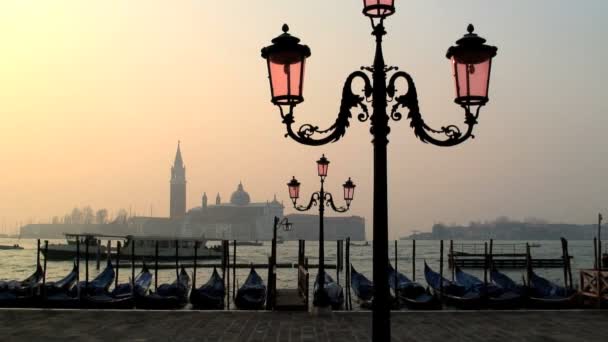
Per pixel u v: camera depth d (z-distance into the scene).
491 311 15.71
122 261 82.69
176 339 11.78
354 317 14.76
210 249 92.88
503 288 28.17
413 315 15.05
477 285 29.17
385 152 5.65
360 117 5.87
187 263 83.31
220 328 13.09
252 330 12.84
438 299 27.33
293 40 5.67
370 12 5.71
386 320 5.45
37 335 12.20
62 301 26.17
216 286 31.19
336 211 20.25
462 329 13.05
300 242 32.00
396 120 5.88
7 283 28.38
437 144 5.86
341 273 65.88
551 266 74.44
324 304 15.15
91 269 71.62
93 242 83.12
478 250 143.25
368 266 85.69
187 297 31.89
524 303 26.22
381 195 5.59
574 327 13.34
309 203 19.73
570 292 26.50
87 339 11.79
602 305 18.89
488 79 5.80
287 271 70.88
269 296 21.34
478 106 5.88
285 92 5.64
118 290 29.34
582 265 86.19
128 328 13.08
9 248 154.75
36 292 28.23
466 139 5.86
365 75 5.85
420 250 172.88
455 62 5.81
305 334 12.33
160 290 29.81
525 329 13.07
